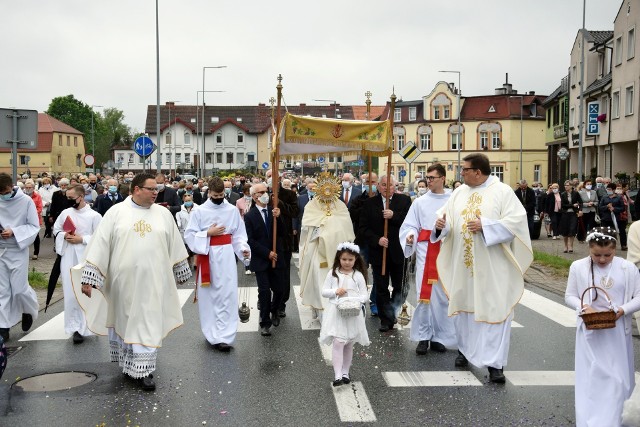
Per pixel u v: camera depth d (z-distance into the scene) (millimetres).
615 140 38375
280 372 7559
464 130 75812
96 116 124750
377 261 9734
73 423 6008
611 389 5422
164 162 100625
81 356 8281
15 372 7605
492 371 7160
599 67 44562
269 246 9742
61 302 11969
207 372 7578
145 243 7102
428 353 8383
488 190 7414
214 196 8891
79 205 9414
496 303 7145
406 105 79250
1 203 9062
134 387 7027
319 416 6137
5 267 9125
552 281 14398
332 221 10133
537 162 74375
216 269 8742
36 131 13070
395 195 9922
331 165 61000
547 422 5969
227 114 102875
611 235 5625
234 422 6000
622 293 5648
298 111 98438
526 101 74312
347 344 7215
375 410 6289
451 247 7707
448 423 5949
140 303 7012
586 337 5562
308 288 10133
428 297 8336
